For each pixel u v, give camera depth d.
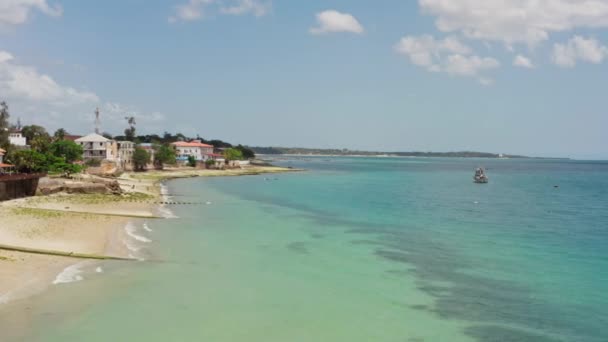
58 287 30.14
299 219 61.88
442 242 47.50
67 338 23.30
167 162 167.12
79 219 52.88
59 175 88.00
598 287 32.97
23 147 125.62
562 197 96.19
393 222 60.06
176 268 36.16
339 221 60.50
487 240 48.69
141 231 49.88
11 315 25.48
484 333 25.53
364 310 28.50
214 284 32.66
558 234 52.31
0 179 61.53
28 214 52.03
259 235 50.12
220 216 63.44
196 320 26.33
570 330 25.91
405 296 31.03
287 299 30.09
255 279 34.09
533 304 29.75
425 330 25.77
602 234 52.34
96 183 80.38
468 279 34.75
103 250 39.88
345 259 40.19
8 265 32.81
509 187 124.50
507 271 37.00
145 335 24.12
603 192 108.69
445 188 118.38
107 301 28.42
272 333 25.00
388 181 145.25
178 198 84.69
